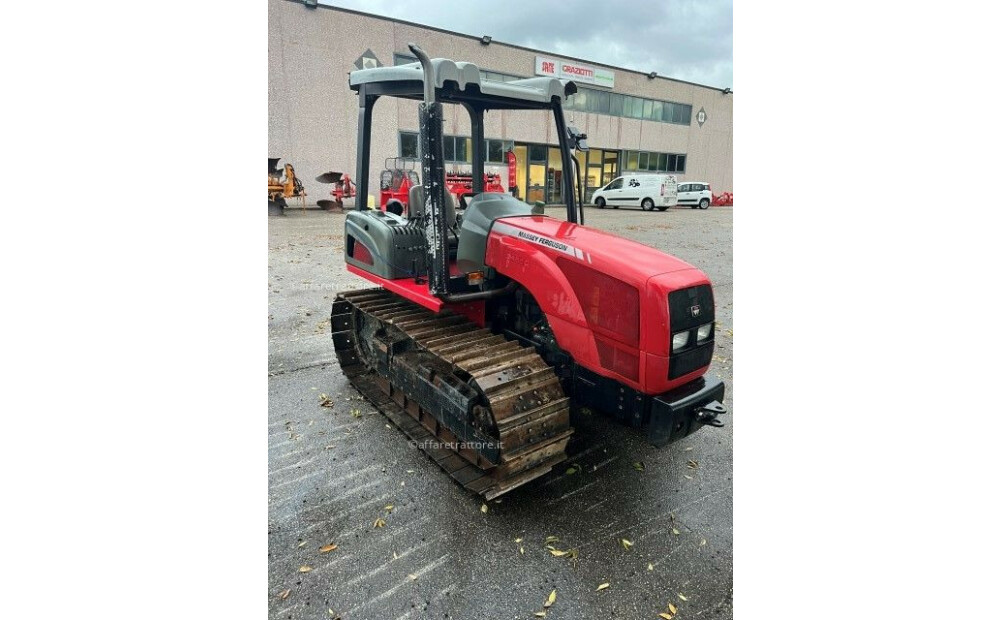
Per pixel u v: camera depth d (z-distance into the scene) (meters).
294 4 16.31
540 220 3.11
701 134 27.91
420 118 2.73
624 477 3.04
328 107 17.25
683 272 2.50
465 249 3.24
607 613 2.12
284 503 2.75
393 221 3.58
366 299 4.08
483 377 2.68
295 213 15.80
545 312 2.83
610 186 22.81
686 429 2.55
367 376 4.16
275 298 6.47
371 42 17.69
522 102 3.36
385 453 3.22
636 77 24.53
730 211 21.91
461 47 19.50
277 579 2.26
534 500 2.82
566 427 2.81
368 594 2.19
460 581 2.27
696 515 2.72
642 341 2.43
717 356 4.92
